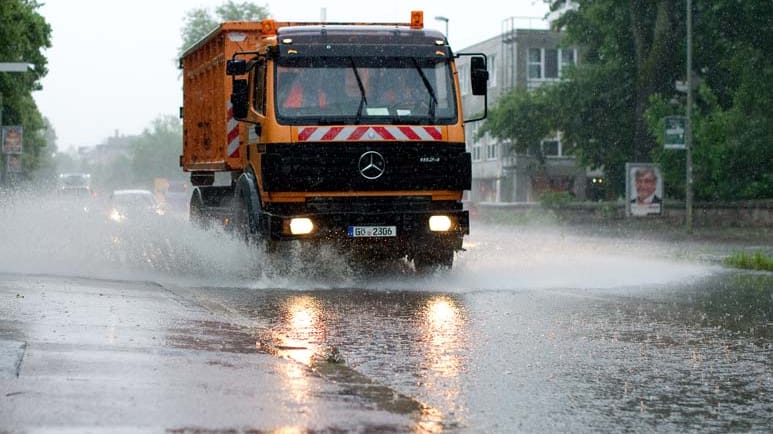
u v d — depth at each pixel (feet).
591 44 258.16
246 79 78.33
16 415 27.76
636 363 40.40
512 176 353.10
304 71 72.28
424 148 72.38
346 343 45.01
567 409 32.17
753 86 184.34
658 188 186.50
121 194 203.41
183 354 38.52
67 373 33.68
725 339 46.80
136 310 51.55
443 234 72.59
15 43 229.66
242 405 30.07
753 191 187.42
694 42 220.02
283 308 57.62
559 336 47.26
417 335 47.47
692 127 189.37
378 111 72.23
